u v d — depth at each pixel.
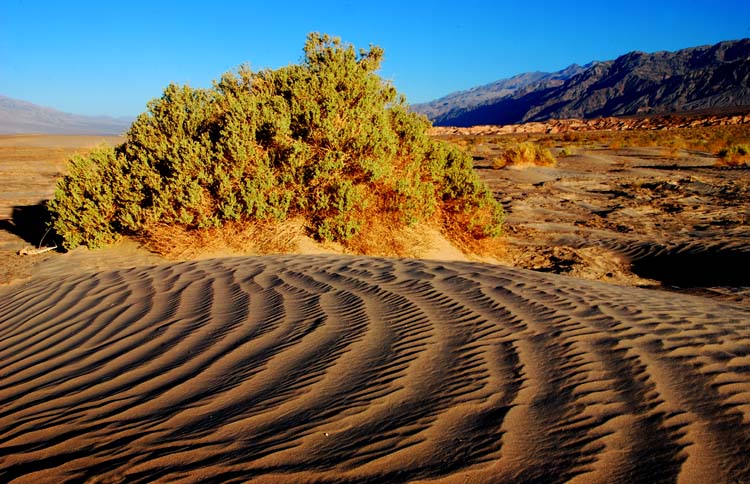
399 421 2.69
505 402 2.88
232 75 12.02
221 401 3.05
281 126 9.71
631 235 13.01
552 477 2.14
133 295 6.05
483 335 4.07
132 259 9.11
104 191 10.01
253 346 4.03
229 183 9.38
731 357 3.49
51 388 3.49
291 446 2.46
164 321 4.91
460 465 2.25
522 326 4.28
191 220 9.27
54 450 2.57
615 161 32.03
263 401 3.01
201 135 10.23
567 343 3.83
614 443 2.40
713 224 14.02
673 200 17.95
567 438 2.46
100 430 2.76
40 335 4.89
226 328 4.54
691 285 8.99
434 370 3.39
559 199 18.78
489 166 29.91
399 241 10.39
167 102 11.15
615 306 4.96
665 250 11.35
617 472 2.17
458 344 3.88
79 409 3.08
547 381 3.16
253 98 10.62
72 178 10.30
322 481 2.16
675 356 3.52
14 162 30.67
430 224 11.33
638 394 2.93
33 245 10.62
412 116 11.72
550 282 6.13
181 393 3.21
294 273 6.63
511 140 65.75
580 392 2.98
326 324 4.49
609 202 18.05
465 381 3.19
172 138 10.14
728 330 4.16
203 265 7.50
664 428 2.52
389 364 3.52
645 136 61.97
